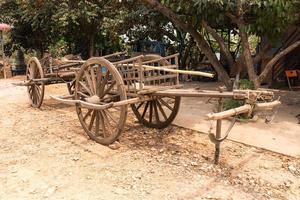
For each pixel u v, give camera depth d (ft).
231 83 28.96
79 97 22.40
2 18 57.98
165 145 20.48
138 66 18.86
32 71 30.78
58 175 16.25
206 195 14.32
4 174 16.30
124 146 20.34
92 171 16.70
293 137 21.54
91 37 56.44
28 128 24.38
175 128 23.81
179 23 29.58
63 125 25.16
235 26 38.73
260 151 19.27
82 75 21.84
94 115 21.01
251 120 24.90
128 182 15.49
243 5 25.07
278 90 40.27
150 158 18.38
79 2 49.21
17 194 14.37
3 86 45.65
